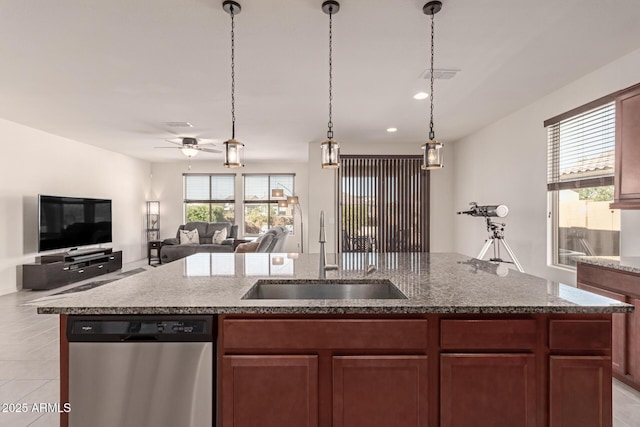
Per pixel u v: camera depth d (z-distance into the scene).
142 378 1.40
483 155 5.41
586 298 1.51
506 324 1.44
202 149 6.11
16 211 5.19
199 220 9.53
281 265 2.50
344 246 6.57
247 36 2.58
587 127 3.37
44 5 2.16
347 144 6.61
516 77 3.37
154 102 4.14
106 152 7.33
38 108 4.38
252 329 1.43
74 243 6.07
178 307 1.41
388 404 1.44
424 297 1.53
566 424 1.42
